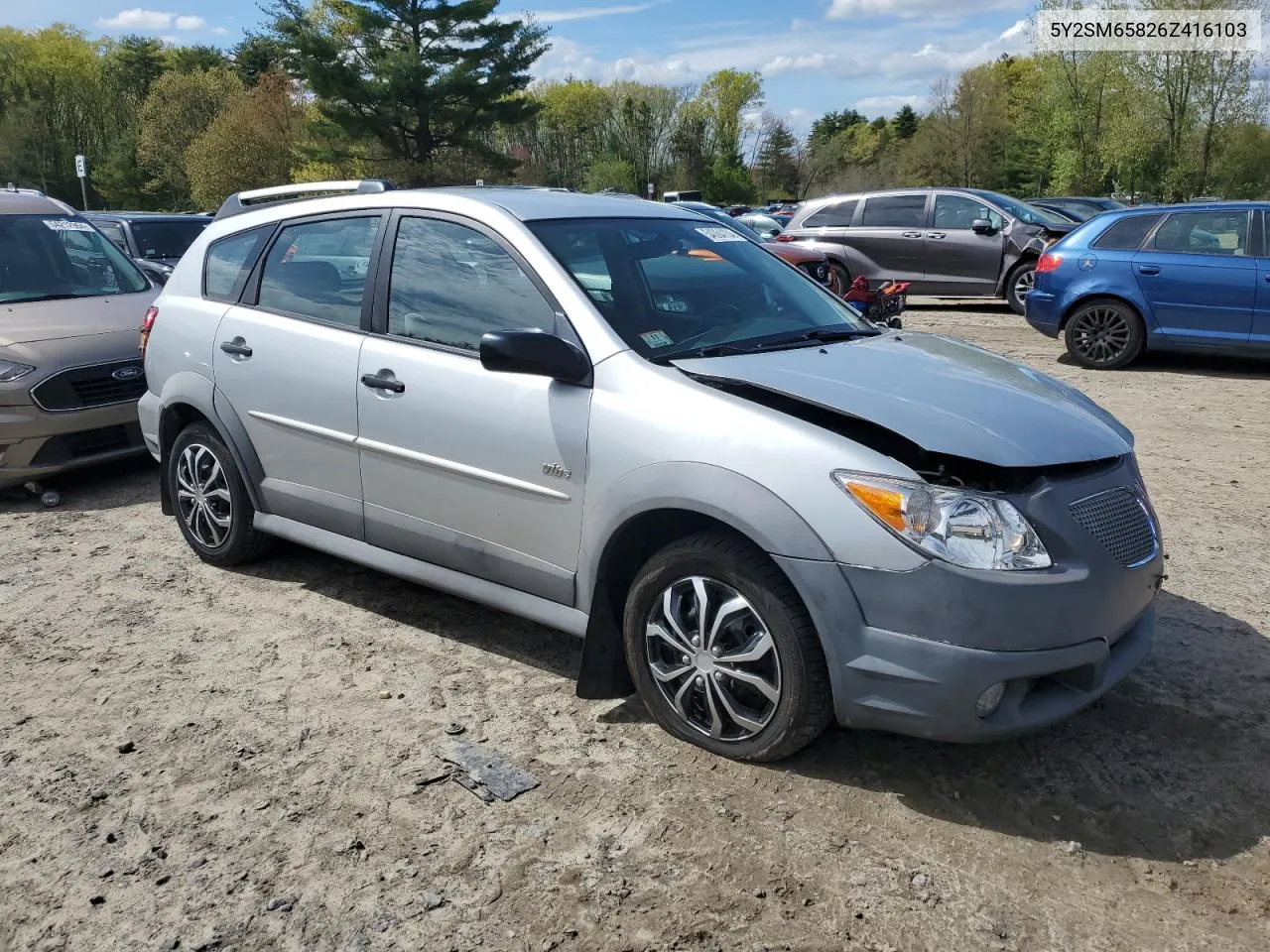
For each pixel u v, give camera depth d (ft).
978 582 9.05
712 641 10.37
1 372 19.51
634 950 8.11
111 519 19.45
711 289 12.94
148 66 285.84
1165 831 9.59
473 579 12.64
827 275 47.26
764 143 287.89
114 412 20.71
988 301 58.23
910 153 218.79
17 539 18.20
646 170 268.41
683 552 10.40
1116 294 33.01
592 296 11.73
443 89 156.15
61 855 9.29
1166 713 11.69
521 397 11.63
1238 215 31.71
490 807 9.93
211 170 178.50
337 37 159.33
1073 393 12.02
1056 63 147.43
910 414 9.98
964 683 9.08
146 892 8.80
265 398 14.65
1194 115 127.85
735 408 10.18
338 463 13.84
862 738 11.16
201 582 15.92
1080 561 9.59
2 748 11.09
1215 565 16.33
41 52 268.21
